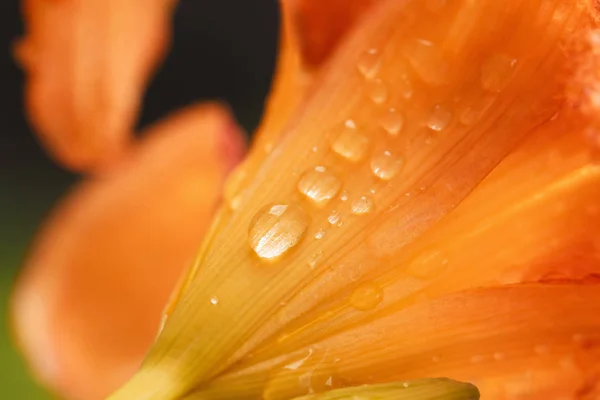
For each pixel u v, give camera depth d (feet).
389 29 0.42
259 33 1.62
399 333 0.40
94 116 0.66
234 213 0.40
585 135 0.40
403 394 0.38
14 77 1.52
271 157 0.41
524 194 0.40
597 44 0.40
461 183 0.40
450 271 0.40
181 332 0.39
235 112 1.59
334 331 0.40
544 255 0.40
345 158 0.41
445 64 0.41
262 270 0.40
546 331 0.40
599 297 0.40
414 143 0.41
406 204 0.40
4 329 1.07
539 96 0.40
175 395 0.39
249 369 0.39
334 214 0.40
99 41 0.64
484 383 0.40
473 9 0.41
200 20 1.60
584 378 0.40
